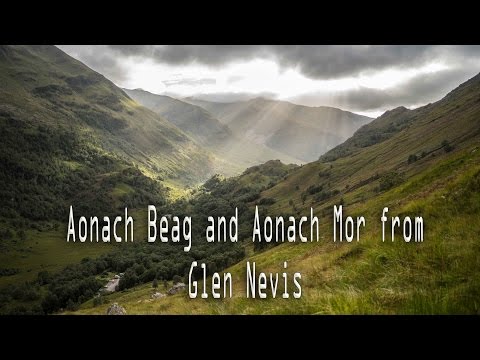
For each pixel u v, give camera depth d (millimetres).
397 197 37906
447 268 7062
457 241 8531
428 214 13477
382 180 157625
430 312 5336
